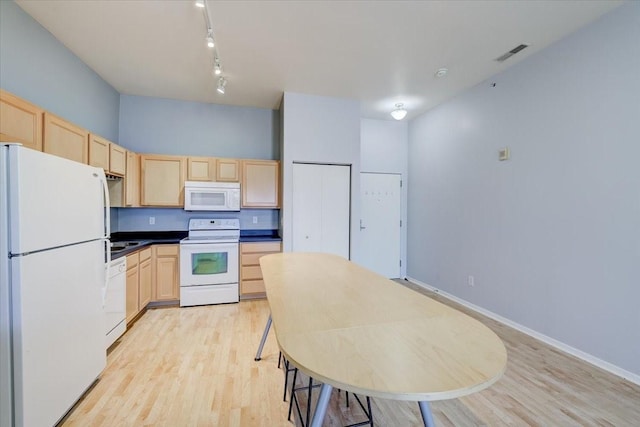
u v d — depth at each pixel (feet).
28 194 4.64
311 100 12.90
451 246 13.12
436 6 7.13
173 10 7.35
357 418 5.76
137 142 13.10
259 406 6.05
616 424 5.59
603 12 7.37
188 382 6.84
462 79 11.18
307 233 13.29
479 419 5.71
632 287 6.98
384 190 16.31
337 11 7.33
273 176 13.65
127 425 5.46
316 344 3.26
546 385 6.80
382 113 15.16
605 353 7.47
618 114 7.23
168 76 11.12
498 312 10.67
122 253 8.86
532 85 9.40
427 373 2.73
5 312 4.45
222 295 12.36
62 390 5.41
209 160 12.92
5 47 6.79
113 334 8.25
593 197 7.76
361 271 6.89
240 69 10.50
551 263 8.81
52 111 8.43
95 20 7.75
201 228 13.55
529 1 6.93
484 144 11.28
